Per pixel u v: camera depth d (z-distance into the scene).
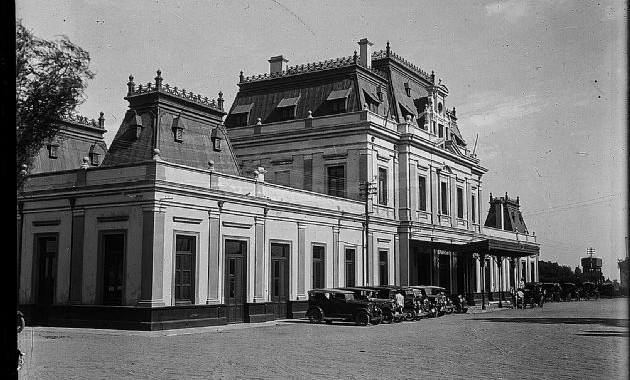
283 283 32.53
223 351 17.39
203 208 27.19
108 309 25.36
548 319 32.94
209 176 27.86
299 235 33.62
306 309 33.44
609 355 16.39
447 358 15.77
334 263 36.25
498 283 59.47
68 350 17.62
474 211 55.59
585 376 12.67
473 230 54.50
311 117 40.97
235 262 29.20
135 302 24.83
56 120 15.26
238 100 45.62
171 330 24.56
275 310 31.55
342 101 40.94
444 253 47.88
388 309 30.02
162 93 31.55
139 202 25.14
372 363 14.75
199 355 16.42
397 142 42.94
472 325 28.41
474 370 13.57
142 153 30.77
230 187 29.02
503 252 48.09
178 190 25.77
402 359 15.53
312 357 15.95
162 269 24.95
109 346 18.75
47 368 13.91
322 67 42.53
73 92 15.05
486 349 17.92
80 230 26.95
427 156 45.91
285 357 15.95
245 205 29.64
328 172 40.28
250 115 44.19
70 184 27.58
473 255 51.19
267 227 31.27
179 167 26.27
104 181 26.41
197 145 32.97
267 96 44.38
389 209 41.78
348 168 39.47
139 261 24.91
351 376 12.68
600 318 33.66
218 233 27.91
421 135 45.19
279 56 45.69
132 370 13.59
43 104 14.70
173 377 12.56
